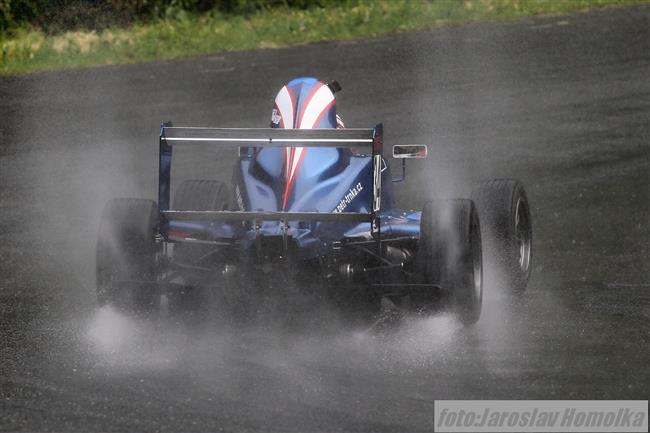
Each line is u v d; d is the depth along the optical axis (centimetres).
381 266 2720
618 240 3781
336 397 2062
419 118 5897
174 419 1947
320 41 8181
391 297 2758
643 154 5178
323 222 2562
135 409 2002
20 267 3422
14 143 5412
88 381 2172
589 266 3403
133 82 6819
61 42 7812
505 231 2892
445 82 6800
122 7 8606
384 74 6994
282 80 6806
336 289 2456
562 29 8388
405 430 1895
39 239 3847
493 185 2967
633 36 8081
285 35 8350
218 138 2508
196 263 2766
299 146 2481
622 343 2447
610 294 2995
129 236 2530
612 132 5616
